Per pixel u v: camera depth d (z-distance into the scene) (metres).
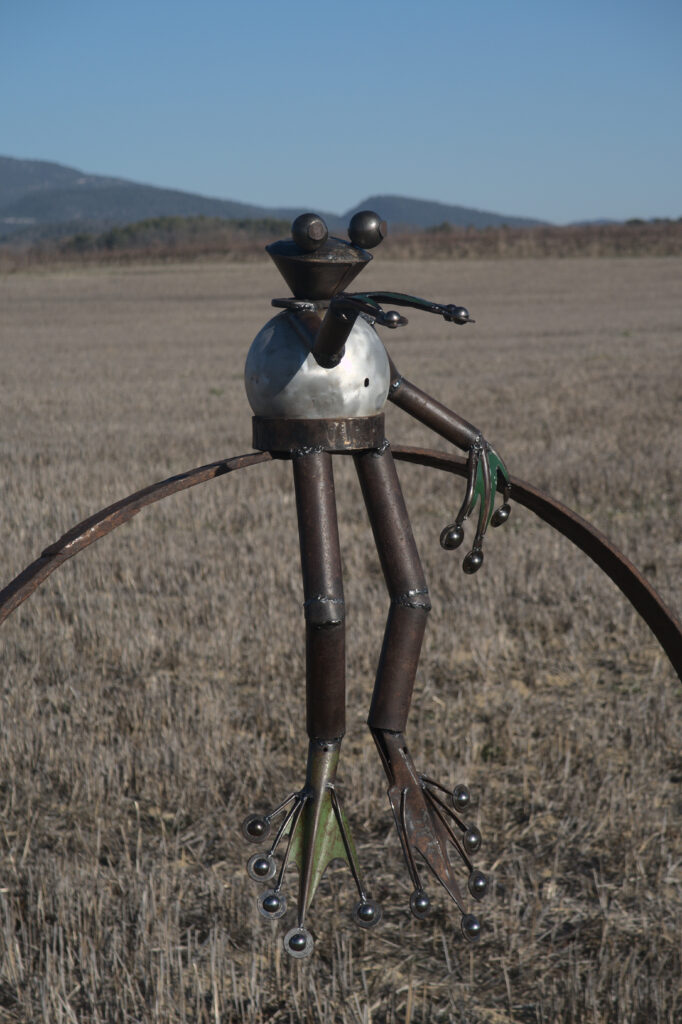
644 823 4.09
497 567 7.85
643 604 1.98
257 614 6.88
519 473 11.69
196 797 4.36
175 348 32.12
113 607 7.15
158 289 64.94
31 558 8.12
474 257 85.62
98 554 8.36
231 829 4.13
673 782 4.58
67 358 29.05
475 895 1.61
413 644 1.59
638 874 3.78
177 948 3.20
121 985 3.11
